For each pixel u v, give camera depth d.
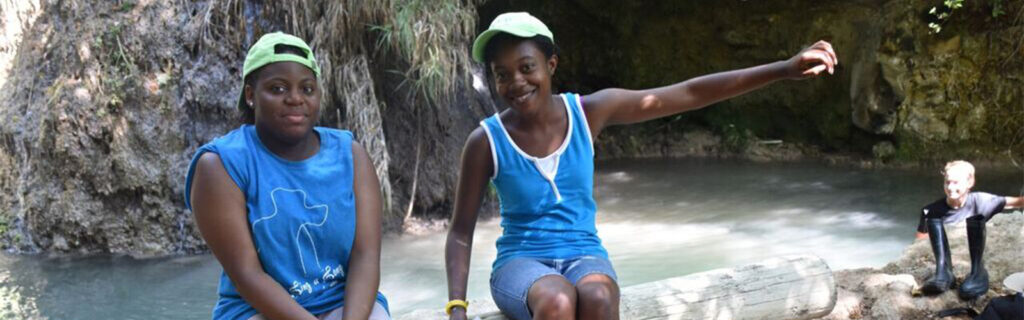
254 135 2.55
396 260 7.57
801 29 12.16
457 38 8.33
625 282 6.53
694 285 3.54
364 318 2.52
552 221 2.83
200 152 2.48
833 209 9.07
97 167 8.04
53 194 8.17
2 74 9.90
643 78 13.70
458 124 9.48
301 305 2.56
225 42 8.11
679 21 13.05
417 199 9.05
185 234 8.05
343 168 2.61
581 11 13.62
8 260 7.98
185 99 8.01
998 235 4.90
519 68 2.66
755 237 7.90
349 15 8.02
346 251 2.62
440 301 6.39
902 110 11.38
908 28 11.03
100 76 8.00
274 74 2.44
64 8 8.40
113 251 8.12
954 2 9.99
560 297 2.53
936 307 4.19
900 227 8.11
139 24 8.04
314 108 2.52
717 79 2.90
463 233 2.92
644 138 13.69
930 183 10.35
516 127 2.80
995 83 10.96
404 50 8.38
